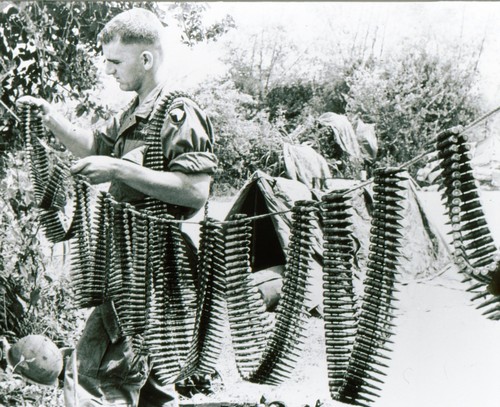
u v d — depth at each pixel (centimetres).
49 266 555
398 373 887
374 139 1193
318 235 948
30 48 608
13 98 558
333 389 259
